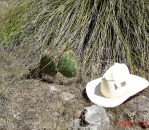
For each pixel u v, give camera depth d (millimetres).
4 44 1414
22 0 1567
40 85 1165
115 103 1047
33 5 1494
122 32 1312
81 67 1232
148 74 1219
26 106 1058
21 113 1027
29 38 1390
